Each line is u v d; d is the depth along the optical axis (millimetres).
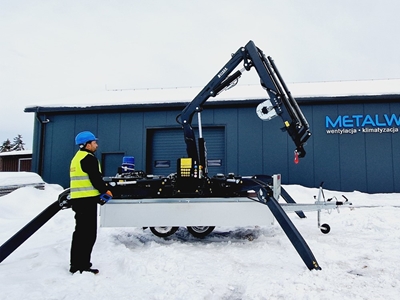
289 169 11820
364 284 3053
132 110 13008
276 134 12031
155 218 4691
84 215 3521
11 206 8203
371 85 13117
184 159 4961
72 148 13141
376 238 4898
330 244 4578
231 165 12141
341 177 11500
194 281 3191
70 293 2910
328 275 3266
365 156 11445
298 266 3621
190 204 4672
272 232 5441
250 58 5004
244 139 12172
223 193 4848
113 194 4844
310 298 2752
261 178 5695
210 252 4258
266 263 3760
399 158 11258
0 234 5602
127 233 5539
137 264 3625
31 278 3281
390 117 11469
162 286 3096
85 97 14625
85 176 3561
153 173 12945
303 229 5551
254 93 12750
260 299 2805
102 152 12984
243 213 4555
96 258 4039
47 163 13188
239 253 4180
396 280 3129
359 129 11586
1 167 20781
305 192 10578
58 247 4461
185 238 5203
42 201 9086
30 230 3977
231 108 12359
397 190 11164
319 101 11727
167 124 12789
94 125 13148
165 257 3896
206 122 12461
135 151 12844
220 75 5301
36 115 13258
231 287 3076
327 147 11688
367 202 9086
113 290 3010
